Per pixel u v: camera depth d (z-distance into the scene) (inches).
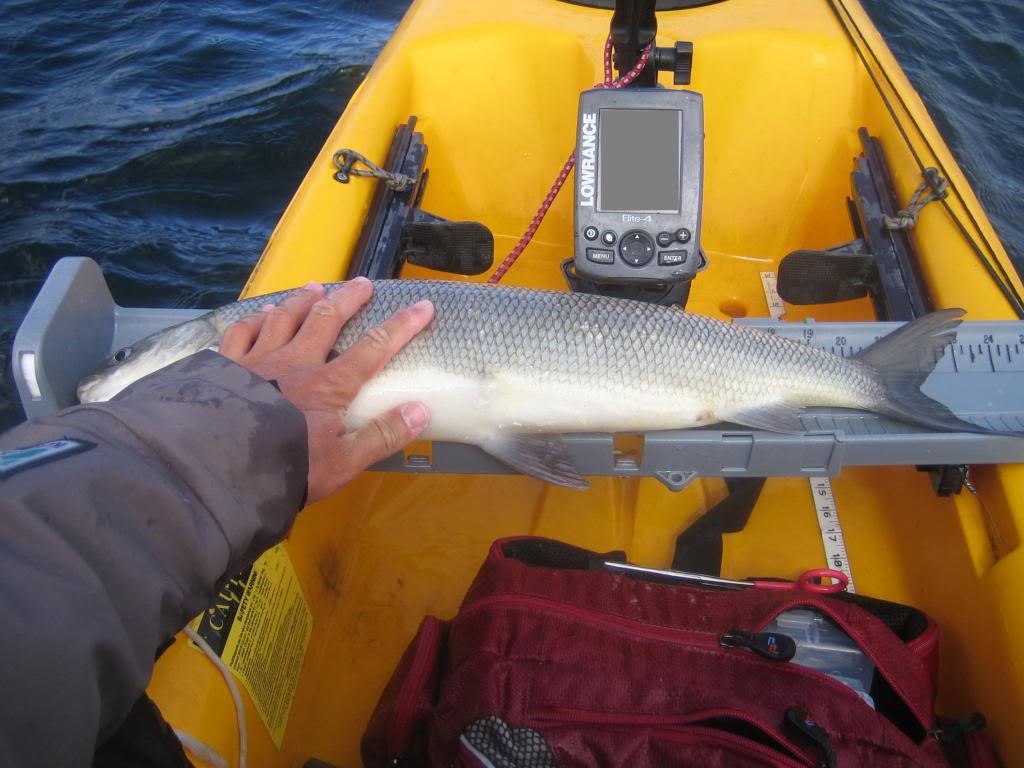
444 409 25.3
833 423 25.1
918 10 74.3
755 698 20.8
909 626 24.4
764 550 29.6
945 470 25.5
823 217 40.1
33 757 10.4
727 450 24.0
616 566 25.2
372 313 25.6
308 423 18.7
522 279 41.2
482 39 40.1
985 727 22.9
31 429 13.9
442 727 20.6
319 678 27.4
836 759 19.6
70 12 81.4
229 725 21.3
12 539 11.2
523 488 32.3
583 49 39.6
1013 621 22.5
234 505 14.3
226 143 62.4
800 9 41.4
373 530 31.3
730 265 41.6
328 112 65.5
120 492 12.7
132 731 14.8
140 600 12.2
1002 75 67.2
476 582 24.5
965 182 34.5
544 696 20.8
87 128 63.9
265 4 83.7
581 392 25.5
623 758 20.0
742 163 40.5
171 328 26.0
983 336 25.7
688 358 25.7
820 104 39.2
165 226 55.6
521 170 41.8
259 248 54.3
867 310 37.3
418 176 37.2
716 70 39.1
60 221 55.4
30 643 10.4
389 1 84.4
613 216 28.0
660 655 21.6
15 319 49.3
